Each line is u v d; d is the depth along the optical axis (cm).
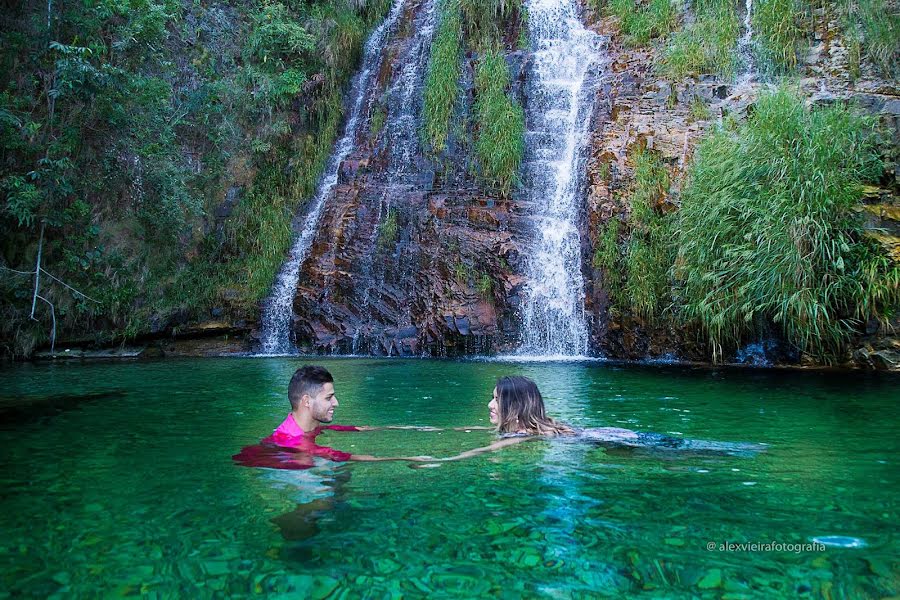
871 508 271
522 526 254
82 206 1357
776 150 961
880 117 1030
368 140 1681
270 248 1556
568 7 1695
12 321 1275
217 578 210
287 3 1875
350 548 234
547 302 1290
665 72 1390
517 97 1567
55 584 206
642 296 1127
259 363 1116
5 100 1285
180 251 1520
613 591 201
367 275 1434
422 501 284
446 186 1498
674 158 1204
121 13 1438
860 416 523
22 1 1397
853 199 915
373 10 1895
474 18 1683
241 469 343
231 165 1655
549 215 1397
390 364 1058
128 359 1251
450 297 1327
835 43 1262
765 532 245
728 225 976
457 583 206
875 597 195
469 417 520
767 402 606
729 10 1393
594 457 361
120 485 315
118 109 1359
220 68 1756
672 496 290
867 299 877
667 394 672
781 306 920
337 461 360
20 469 348
